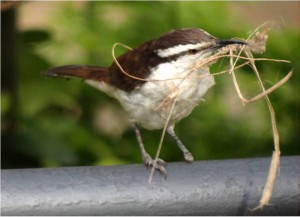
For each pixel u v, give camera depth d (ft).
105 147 35.81
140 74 26.71
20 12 37.91
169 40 25.99
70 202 19.54
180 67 25.91
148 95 26.61
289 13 45.68
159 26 34.76
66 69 30.07
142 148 28.04
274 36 33.68
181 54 25.72
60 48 36.24
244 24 34.78
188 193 20.11
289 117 34.53
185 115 26.91
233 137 34.91
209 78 26.48
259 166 20.66
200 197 20.17
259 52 24.07
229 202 20.22
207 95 34.96
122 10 35.55
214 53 25.52
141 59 26.89
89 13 35.96
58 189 19.66
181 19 34.50
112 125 36.96
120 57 28.22
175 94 25.72
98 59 35.96
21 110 35.68
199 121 35.04
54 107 36.83
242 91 34.32
